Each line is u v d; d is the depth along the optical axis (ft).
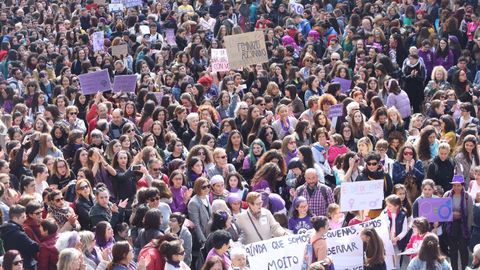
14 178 86.58
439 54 136.05
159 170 84.17
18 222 69.05
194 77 132.77
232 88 117.08
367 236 72.69
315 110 105.91
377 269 72.69
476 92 122.93
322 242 70.54
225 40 122.72
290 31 149.18
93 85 114.83
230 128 97.81
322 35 147.64
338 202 82.33
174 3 174.29
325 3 166.50
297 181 84.33
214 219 74.49
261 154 90.22
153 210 70.69
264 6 165.78
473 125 96.63
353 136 97.40
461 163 88.99
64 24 164.14
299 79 120.57
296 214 78.43
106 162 85.56
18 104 105.60
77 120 104.99
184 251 68.85
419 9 155.43
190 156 85.66
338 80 119.85
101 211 75.72
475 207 80.18
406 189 85.35
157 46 146.51
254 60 123.65
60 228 73.92
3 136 95.45
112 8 173.27
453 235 80.94
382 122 100.73
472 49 143.74
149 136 91.09
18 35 156.66
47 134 90.07
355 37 140.15
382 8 157.07
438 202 78.74
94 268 67.77
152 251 66.08
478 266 67.87
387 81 115.44
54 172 84.94
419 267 69.21
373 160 84.33
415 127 100.53
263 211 75.31
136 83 121.49
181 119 102.63
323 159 91.45
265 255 70.54
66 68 129.59
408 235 78.95
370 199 76.79
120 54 140.26
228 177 82.84
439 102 106.63
